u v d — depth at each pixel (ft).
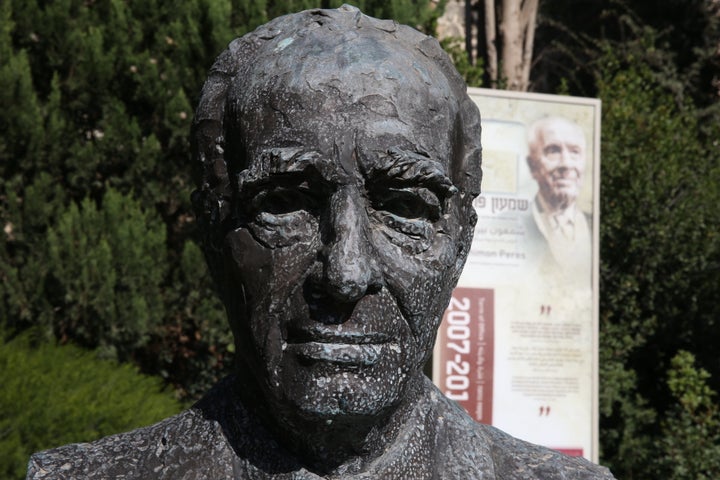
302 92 4.50
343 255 4.28
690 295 20.01
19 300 14.47
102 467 4.74
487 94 12.85
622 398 19.26
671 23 26.48
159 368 16.81
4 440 11.44
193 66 15.55
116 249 14.79
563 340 12.73
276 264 4.48
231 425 4.82
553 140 13.00
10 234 15.01
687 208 19.66
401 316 4.53
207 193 4.92
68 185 15.69
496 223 12.69
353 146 4.40
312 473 4.64
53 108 15.01
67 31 15.23
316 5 15.84
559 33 27.22
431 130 4.61
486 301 12.53
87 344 15.17
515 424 12.48
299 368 4.40
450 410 5.12
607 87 21.42
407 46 4.98
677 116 22.33
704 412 18.31
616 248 19.62
